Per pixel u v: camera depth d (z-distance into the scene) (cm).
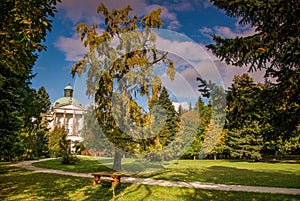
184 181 920
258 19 534
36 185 843
